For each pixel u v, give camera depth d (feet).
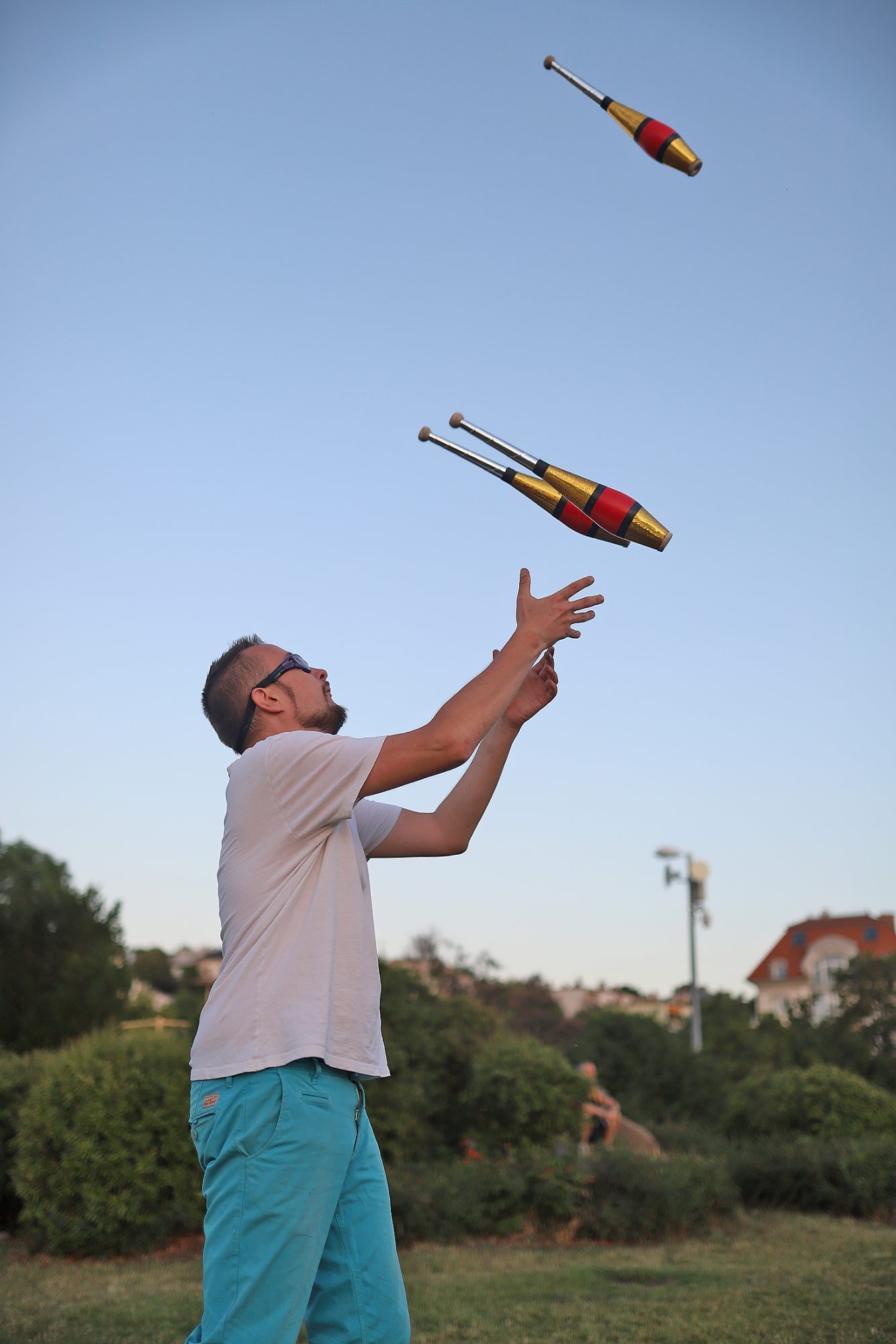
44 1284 21.22
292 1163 6.33
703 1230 27.37
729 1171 31.60
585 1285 20.79
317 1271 6.73
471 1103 34.78
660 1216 26.81
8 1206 27.84
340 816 6.88
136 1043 27.50
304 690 7.97
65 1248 24.48
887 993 61.57
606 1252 25.14
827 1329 16.74
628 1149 29.14
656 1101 50.39
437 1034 37.81
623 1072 52.08
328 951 6.77
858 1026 61.46
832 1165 31.27
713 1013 98.99
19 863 63.52
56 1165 25.12
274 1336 6.18
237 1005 6.62
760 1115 39.19
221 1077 6.55
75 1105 25.53
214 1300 6.27
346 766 6.81
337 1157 6.51
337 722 8.16
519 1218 27.20
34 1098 26.02
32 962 58.54
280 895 6.82
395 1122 30.63
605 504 7.97
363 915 7.09
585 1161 28.55
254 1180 6.31
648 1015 55.21
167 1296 19.85
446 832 8.48
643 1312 18.25
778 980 170.09
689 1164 28.81
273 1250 6.24
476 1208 27.02
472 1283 21.17
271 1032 6.51
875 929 169.58
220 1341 6.14
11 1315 18.03
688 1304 18.75
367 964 6.97
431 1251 25.46
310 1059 6.53
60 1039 55.31
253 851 6.95
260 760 7.00
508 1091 33.68
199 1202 25.85
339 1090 6.63
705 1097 50.78
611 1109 36.68
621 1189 27.30
